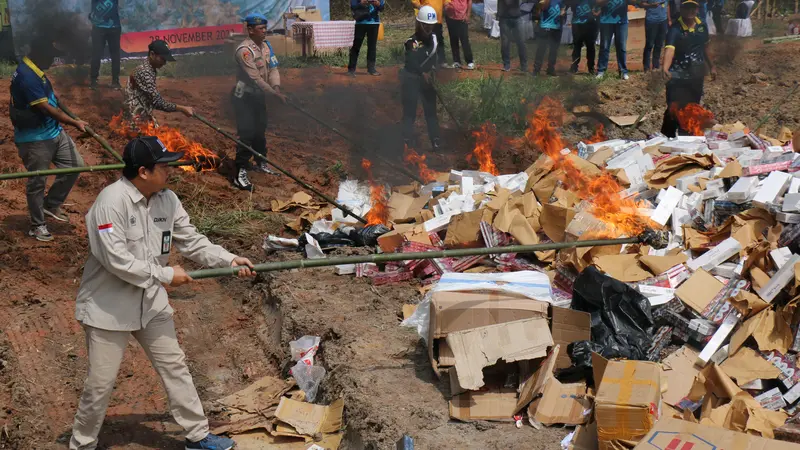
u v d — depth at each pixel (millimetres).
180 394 4855
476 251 5250
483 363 4762
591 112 12992
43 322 6637
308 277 7082
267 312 6871
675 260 5883
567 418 4547
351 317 6191
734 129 8648
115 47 14031
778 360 4844
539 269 6500
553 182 7293
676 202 6672
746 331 5059
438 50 11586
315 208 9234
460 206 7547
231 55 17672
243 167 9875
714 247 5977
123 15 17797
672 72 9820
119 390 5812
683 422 3910
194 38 18594
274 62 10109
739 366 4898
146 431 5328
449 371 4969
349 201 8867
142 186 4531
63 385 5855
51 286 7309
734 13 21484
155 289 4668
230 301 7246
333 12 26047
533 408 4660
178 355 4828
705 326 5258
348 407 5086
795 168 6570
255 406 5484
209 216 8898
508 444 4426
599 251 6184
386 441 4613
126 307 4578
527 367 4953
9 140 11070
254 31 9891
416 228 7285
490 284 5305
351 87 15078
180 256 8102
